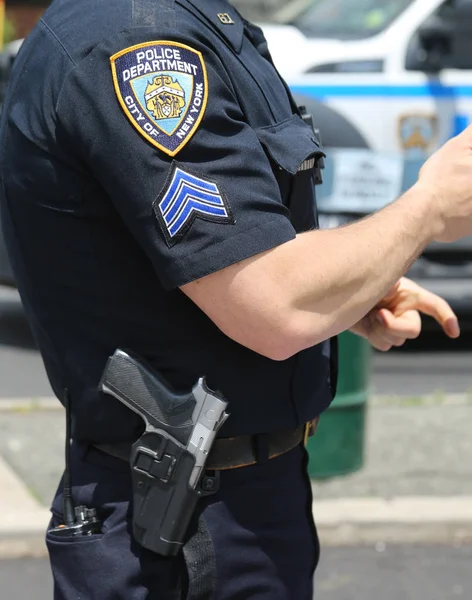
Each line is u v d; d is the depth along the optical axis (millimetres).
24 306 3010
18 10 26047
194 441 2695
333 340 3229
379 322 3580
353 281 2631
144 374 2725
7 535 6695
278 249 2562
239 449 2830
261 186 2602
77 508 2895
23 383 10141
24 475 7496
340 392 7352
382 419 8844
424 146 10641
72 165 2646
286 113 2912
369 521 6848
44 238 2762
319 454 7391
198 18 2715
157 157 2520
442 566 6547
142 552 2787
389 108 10547
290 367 2867
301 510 2998
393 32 10758
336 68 10594
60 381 2926
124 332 2766
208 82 2602
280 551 2895
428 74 10672
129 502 2836
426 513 6898
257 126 2762
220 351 2762
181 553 2775
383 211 2742
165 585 2781
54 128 2637
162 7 2654
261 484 2863
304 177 2879
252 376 2801
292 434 2957
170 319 2725
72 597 2834
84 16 2691
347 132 10461
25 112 2746
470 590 6250
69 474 2959
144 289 2707
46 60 2703
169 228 2514
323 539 6832
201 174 2539
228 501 2812
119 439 2834
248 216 2549
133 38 2582
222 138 2590
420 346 11828
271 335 2592
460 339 12078
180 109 2547
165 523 2725
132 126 2525
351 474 7539
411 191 2791
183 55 2592
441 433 8453
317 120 10430
